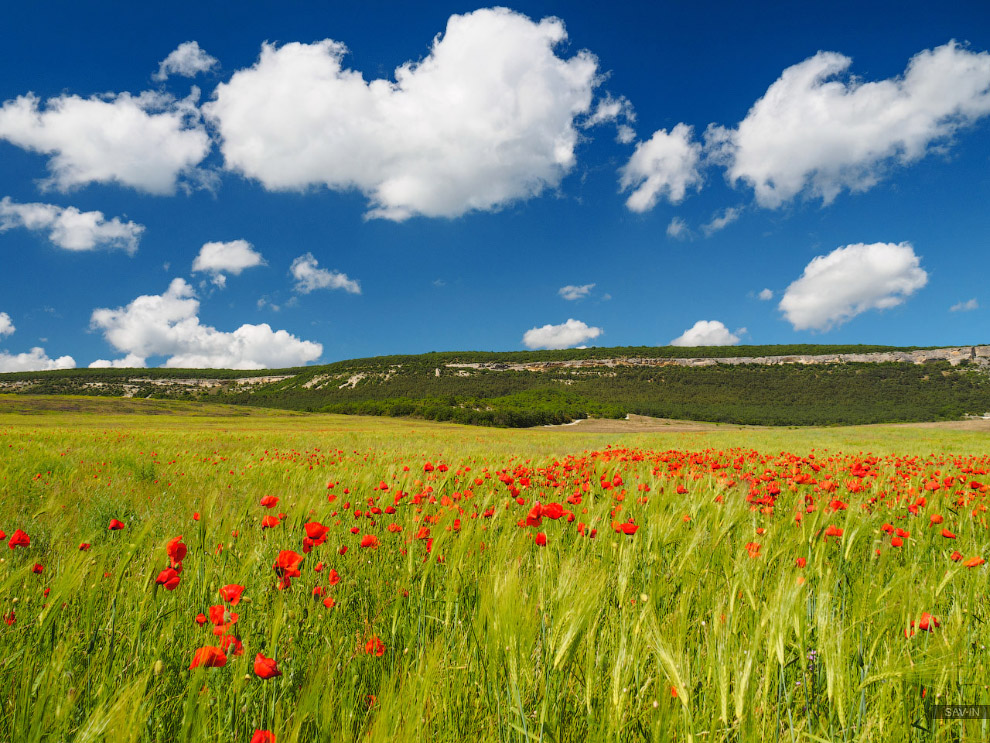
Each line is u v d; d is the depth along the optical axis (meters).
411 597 2.18
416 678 1.47
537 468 6.57
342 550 2.99
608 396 158.88
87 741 1.24
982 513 3.64
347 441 26.53
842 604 2.03
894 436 37.97
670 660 1.47
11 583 1.92
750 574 2.21
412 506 3.69
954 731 1.38
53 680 1.42
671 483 4.92
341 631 2.09
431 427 64.94
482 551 2.79
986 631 1.71
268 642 1.86
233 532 2.91
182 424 51.91
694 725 1.38
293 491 5.21
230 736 1.45
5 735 1.28
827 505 3.62
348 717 1.45
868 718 1.44
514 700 1.47
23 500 5.29
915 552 2.86
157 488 6.44
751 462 9.45
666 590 2.21
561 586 1.85
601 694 1.56
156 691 1.52
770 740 1.40
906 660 1.56
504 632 1.60
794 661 1.61
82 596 2.05
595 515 3.52
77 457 9.80
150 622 1.88
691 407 137.88
